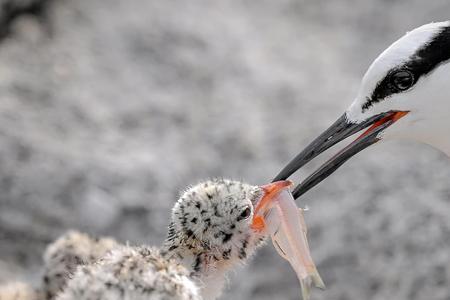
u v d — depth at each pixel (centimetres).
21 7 1577
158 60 1570
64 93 1470
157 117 1463
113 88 1503
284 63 1608
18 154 1346
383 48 1655
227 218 850
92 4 1653
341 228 1198
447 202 1196
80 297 751
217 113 1479
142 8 1672
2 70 1490
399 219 1186
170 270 771
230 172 1359
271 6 1777
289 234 863
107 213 1292
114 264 768
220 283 880
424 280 1110
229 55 1606
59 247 962
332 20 1745
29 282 1167
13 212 1281
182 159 1382
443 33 901
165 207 1305
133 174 1343
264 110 1491
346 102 1503
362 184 1266
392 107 923
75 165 1343
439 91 902
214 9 1727
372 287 1127
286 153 1389
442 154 1300
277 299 1157
